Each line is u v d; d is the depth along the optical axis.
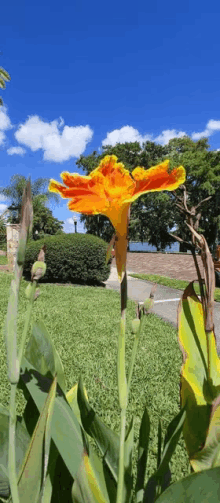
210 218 36.00
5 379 3.45
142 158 39.91
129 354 4.45
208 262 0.86
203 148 42.19
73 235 11.78
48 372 1.05
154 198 36.97
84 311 7.03
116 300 8.59
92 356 4.30
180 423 0.84
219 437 0.84
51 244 11.38
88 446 0.91
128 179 0.73
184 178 0.73
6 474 0.90
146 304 0.74
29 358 1.05
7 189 27.28
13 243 13.62
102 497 0.83
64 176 0.77
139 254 33.28
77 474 0.83
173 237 0.89
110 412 2.87
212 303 0.88
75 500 0.83
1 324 5.54
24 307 7.05
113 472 0.95
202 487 0.69
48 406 0.74
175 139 42.56
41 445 0.75
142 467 0.94
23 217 0.58
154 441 2.41
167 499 0.70
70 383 3.41
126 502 0.89
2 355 4.12
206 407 0.94
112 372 3.77
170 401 3.13
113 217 0.74
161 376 3.73
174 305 8.23
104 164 0.74
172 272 18.14
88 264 11.51
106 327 5.71
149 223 40.88
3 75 23.58
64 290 9.96
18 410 2.77
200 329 1.02
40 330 1.12
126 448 0.98
